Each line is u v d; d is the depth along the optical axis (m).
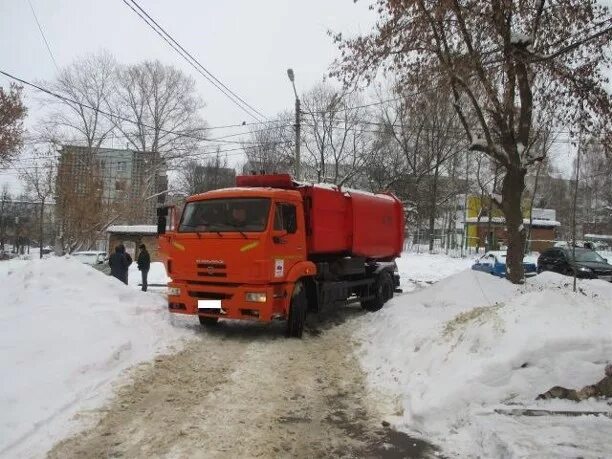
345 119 44.94
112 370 7.19
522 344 5.96
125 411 5.78
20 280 11.14
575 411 5.44
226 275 9.65
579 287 13.01
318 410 6.12
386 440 5.27
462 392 5.69
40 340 7.35
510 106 11.81
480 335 6.46
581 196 41.81
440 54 11.95
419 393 6.09
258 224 9.72
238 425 5.52
